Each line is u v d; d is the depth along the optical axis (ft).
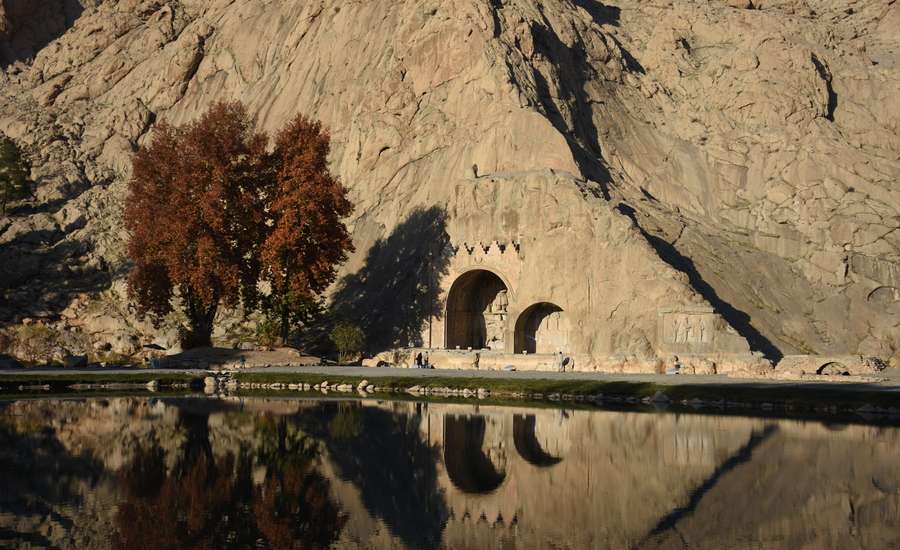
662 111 448.65
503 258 349.82
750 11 529.45
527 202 352.08
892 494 126.31
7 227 427.33
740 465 146.30
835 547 101.09
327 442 166.91
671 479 135.95
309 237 342.03
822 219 370.12
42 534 104.73
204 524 110.22
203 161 334.44
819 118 414.82
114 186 476.13
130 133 518.37
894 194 371.35
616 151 415.44
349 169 443.32
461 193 368.07
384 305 377.91
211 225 323.98
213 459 150.30
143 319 387.75
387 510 118.52
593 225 337.72
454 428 184.44
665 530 108.47
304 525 110.52
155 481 133.59
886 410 211.41
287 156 348.59
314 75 501.56
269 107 507.30
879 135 416.46
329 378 282.97
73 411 210.38
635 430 181.78
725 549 100.63
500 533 107.65
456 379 270.46
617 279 326.85
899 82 435.12
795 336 335.26
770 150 402.93
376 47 478.59
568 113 407.03
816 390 230.89
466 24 420.77
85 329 387.55
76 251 422.82
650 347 313.12
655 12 536.83
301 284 333.21
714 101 434.30
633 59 484.74
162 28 581.94
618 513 117.08
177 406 222.69
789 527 109.60
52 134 509.76
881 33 563.07
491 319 370.12
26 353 365.61
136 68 568.82
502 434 176.55
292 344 373.20
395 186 419.95
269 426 186.50
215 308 344.49
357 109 457.68
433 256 364.38
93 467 143.13
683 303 311.27
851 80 439.63
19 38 613.11
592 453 157.17
